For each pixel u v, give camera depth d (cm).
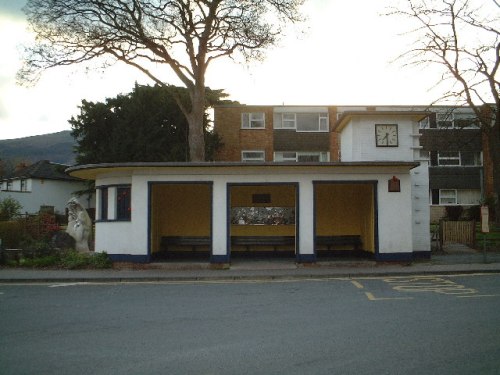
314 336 777
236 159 3806
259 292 1263
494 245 2325
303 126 3884
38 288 1395
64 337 796
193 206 2136
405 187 1809
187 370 613
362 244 2083
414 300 1096
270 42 2697
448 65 2666
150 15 2608
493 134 2853
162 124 3525
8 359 673
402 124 2111
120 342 758
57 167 3841
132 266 1791
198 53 2711
